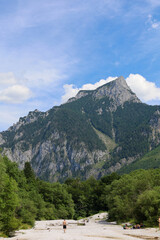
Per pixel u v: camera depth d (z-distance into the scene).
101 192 179.88
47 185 156.25
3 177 59.78
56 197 149.75
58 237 45.41
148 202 72.75
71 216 151.38
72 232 59.28
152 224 68.69
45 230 71.19
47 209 134.50
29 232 64.44
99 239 42.12
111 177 194.62
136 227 67.19
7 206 59.97
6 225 58.81
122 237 45.94
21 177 110.69
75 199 184.25
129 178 126.06
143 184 89.81
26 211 87.75
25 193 103.19
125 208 91.88
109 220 116.19
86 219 139.75
